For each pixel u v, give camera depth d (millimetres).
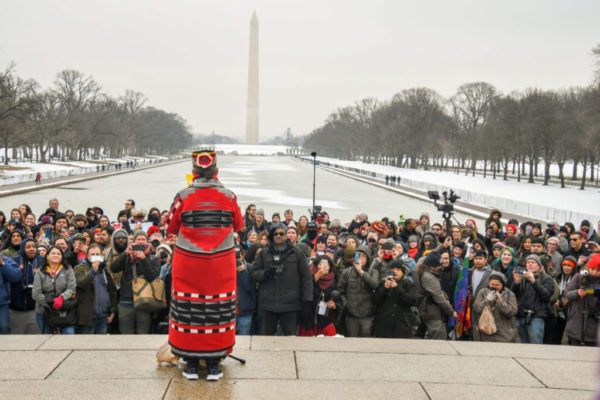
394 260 8414
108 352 6090
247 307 8828
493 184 85375
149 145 196500
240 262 8797
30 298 9672
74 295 8320
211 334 5270
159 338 6582
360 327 8711
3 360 5797
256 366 5812
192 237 5254
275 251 7965
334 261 10805
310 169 127250
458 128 129625
